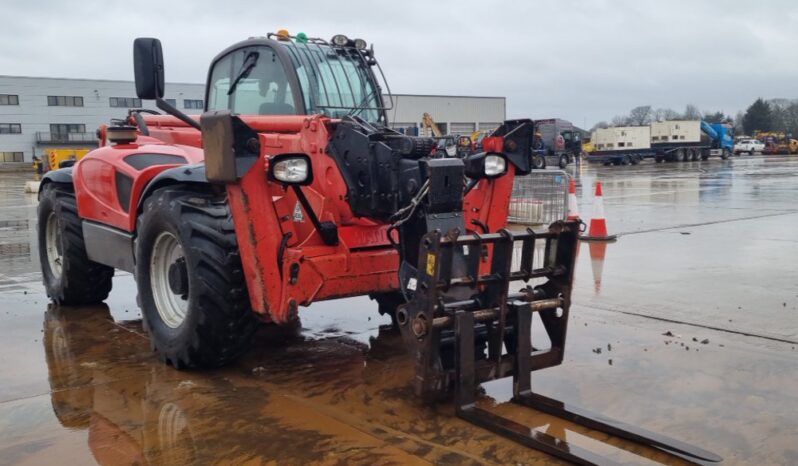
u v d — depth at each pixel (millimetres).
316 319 5730
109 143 5930
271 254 3928
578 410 3580
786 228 10664
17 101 57312
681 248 8953
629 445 3270
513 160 4461
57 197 6094
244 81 5340
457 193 3854
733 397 3875
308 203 4152
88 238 5730
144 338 5211
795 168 32625
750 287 6605
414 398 3916
